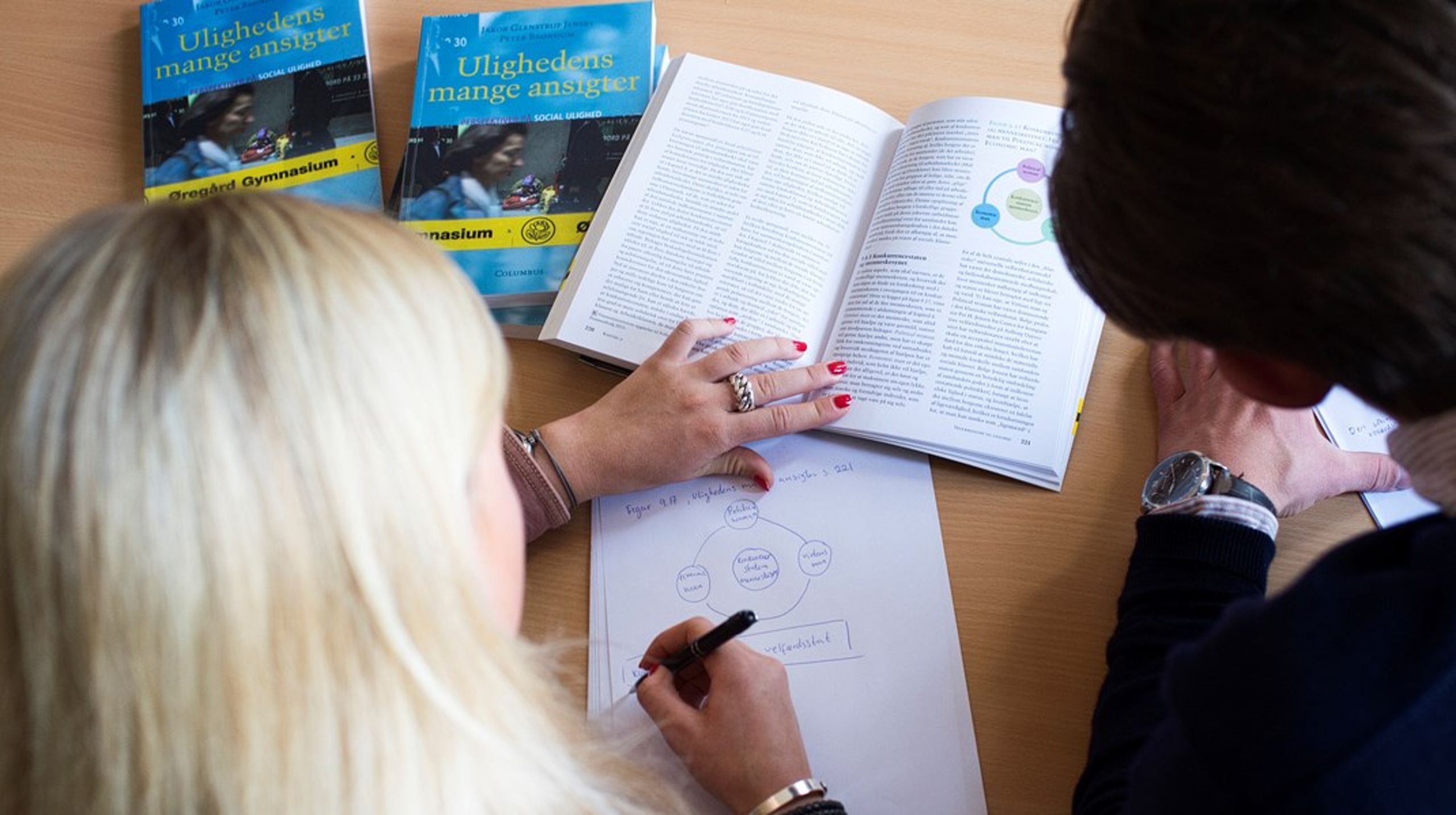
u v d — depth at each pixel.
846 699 0.68
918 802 0.65
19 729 0.39
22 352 0.37
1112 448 0.76
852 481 0.76
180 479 0.36
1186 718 0.43
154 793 0.38
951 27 0.95
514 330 0.84
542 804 0.44
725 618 0.72
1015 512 0.75
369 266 0.41
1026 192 0.82
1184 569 0.66
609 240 0.83
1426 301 0.36
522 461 0.73
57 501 0.36
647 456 0.75
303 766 0.38
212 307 0.37
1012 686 0.68
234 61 0.96
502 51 0.93
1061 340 0.78
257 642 0.37
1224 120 0.37
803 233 0.84
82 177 0.94
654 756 0.66
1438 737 0.39
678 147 0.87
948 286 0.80
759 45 0.95
